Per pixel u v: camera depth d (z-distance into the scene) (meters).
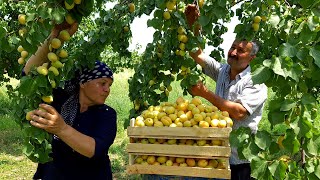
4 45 2.13
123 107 14.24
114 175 6.93
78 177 2.76
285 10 2.39
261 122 9.52
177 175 2.86
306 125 1.82
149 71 4.06
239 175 3.51
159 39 3.87
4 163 7.61
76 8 2.23
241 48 3.53
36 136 2.20
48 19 1.99
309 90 1.99
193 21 3.43
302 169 1.93
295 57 1.81
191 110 3.04
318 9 1.86
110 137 2.69
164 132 2.88
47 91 2.19
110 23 3.71
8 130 10.41
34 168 7.39
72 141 2.38
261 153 1.96
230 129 2.79
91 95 2.75
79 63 3.04
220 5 2.31
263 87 3.58
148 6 3.60
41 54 2.41
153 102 4.13
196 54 3.91
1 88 16.64
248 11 3.70
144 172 2.92
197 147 2.81
